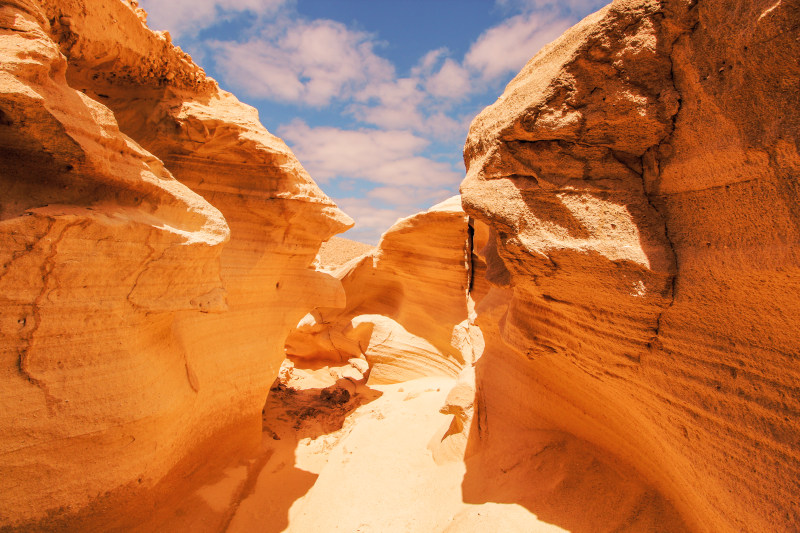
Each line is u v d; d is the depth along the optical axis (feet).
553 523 11.09
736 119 6.47
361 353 41.63
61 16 12.00
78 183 10.46
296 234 23.17
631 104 7.86
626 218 8.32
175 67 17.47
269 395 30.63
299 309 24.72
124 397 11.10
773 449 6.48
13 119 8.36
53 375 9.56
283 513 17.01
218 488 16.97
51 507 9.68
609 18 7.87
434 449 20.07
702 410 7.66
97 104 10.68
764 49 5.91
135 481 11.86
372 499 16.52
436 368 35.22
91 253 9.96
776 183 5.98
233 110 20.35
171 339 14.57
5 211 8.96
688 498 8.96
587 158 8.94
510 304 14.93
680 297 7.67
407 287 38.14
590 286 9.05
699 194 7.38
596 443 12.75
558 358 12.77
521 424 15.93
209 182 20.31
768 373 6.57
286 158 21.35
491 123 11.00
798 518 5.99
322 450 22.98
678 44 7.27
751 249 6.39
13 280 8.67
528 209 9.54
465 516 13.01
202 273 13.89
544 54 9.77
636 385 9.40
